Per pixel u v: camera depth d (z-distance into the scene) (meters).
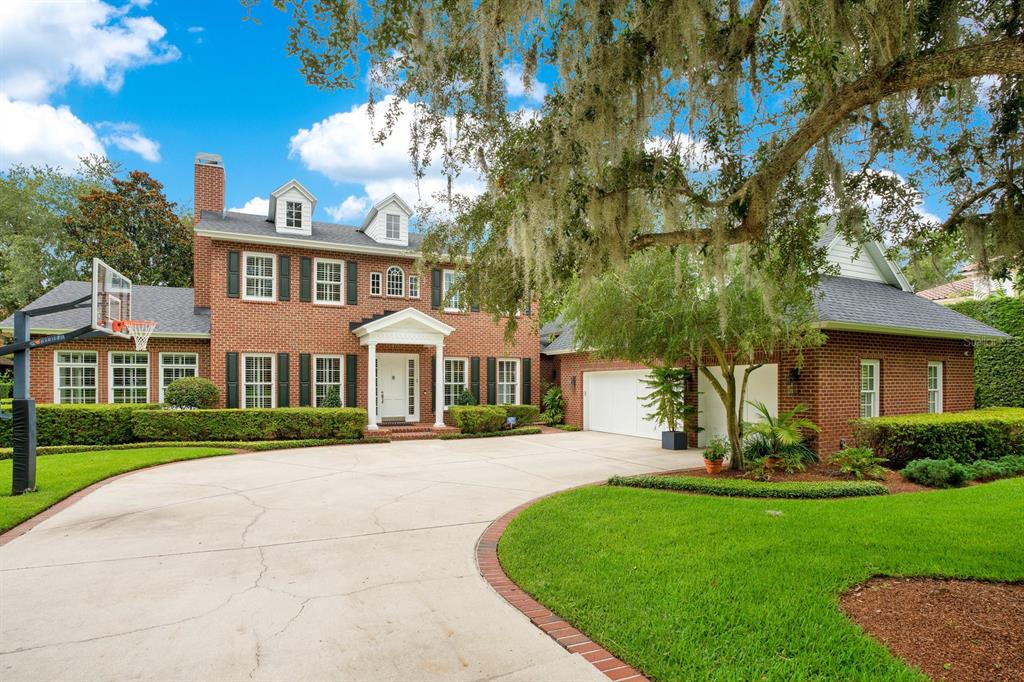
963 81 4.75
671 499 7.10
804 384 10.60
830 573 4.30
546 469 10.34
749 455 9.88
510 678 2.98
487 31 3.85
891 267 13.70
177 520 6.44
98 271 9.06
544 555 4.93
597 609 3.75
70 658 3.22
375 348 16.84
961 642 3.25
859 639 3.25
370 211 18.09
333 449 13.33
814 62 3.74
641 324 8.41
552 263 5.01
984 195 5.05
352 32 3.81
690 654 3.12
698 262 7.52
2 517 6.30
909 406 11.95
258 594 4.20
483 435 16.17
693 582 4.15
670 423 13.34
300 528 6.11
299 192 16.70
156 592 4.24
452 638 3.46
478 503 7.39
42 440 12.23
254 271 15.90
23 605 3.99
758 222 4.36
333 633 3.54
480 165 4.74
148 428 12.99
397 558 5.08
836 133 5.09
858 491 7.52
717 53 4.28
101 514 6.72
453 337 18.31
